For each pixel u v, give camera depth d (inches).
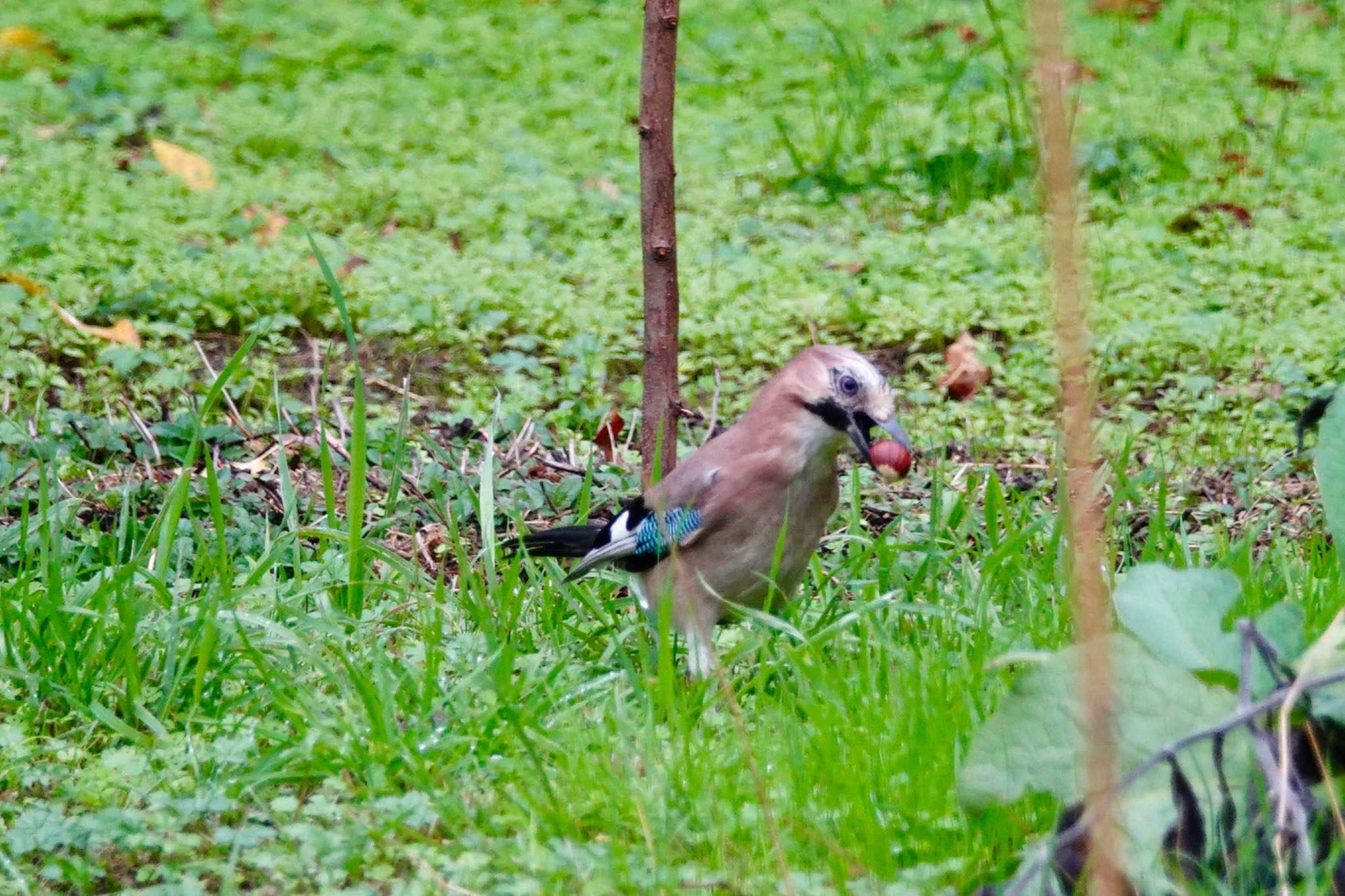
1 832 260.4
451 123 796.0
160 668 313.9
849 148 778.2
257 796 271.7
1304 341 567.8
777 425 331.0
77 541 385.4
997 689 289.0
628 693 307.0
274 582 358.0
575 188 725.9
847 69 829.2
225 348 567.8
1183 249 664.4
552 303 595.2
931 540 365.1
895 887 229.8
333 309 585.3
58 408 504.4
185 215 665.6
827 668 306.5
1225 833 213.2
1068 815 216.5
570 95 837.8
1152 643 234.7
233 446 465.1
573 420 511.2
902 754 265.3
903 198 722.8
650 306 382.3
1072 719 231.0
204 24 908.0
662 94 370.6
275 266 598.5
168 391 518.3
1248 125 807.1
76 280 581.9
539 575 370.9
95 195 666.8
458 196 701.9
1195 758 225.8
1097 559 161.2
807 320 591.5
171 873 245.9
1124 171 740.0
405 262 629.0
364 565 363.9
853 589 367.6
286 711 285.7
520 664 315.3
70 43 858.8
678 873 236.7
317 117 789.9
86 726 296.0
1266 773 199.5
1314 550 372.2
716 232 681.0
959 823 248.1
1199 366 564.4
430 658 305.3
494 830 258.5
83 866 246.7
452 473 441.7
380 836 254.2
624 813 256.4
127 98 796.6
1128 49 910.4
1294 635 233.9
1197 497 449.7
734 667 332.5
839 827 249.0
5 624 312.2
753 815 253.1
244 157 742.5
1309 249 676.1
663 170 375.6
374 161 754.8
